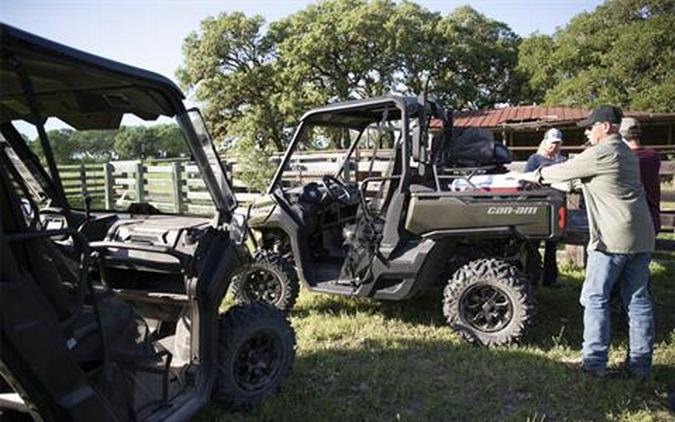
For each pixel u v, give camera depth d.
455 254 4.39
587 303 3.45
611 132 3.35
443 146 4.59
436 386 3.32
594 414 3.00
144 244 2.65
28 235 1.75
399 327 4.39
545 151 5.40
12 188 1.77
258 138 25.36
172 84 2.42
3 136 2.34
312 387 3.28
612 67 24.67
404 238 4.22
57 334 1.74
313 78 26.75
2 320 1.57
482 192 3.98
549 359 3.69
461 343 4.01
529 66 29.73
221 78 26.66
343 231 4.90
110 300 2.22
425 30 28.95
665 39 23.45
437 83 29.36
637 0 26.08
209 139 2.67
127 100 2.47
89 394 1.83
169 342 2.91
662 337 4.16
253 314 3.00
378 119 5.00
